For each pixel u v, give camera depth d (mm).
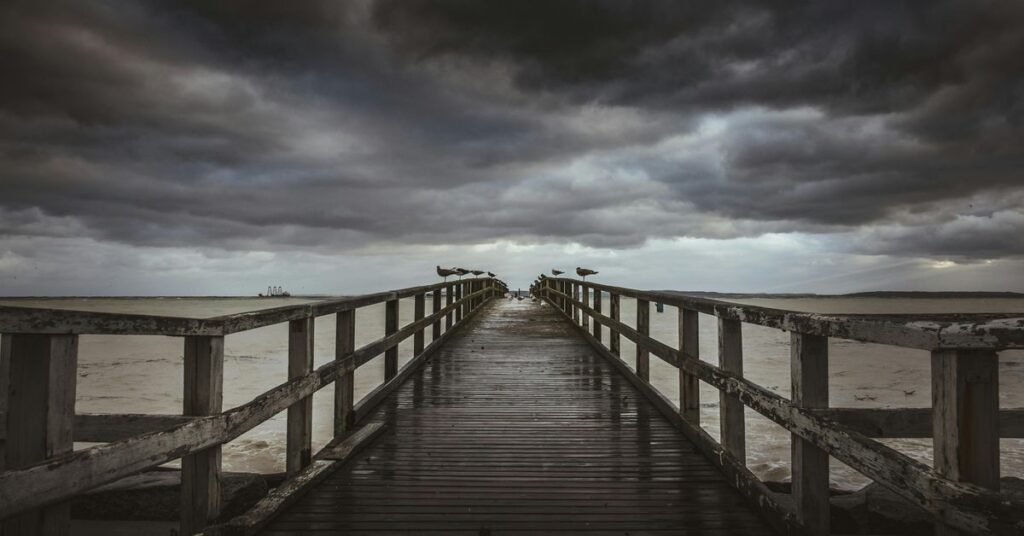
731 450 3785
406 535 2996
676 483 3750
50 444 1879
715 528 3094
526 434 4867
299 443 3719
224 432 2736
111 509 4035
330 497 3502
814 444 2570
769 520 3086
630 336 6996
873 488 4438
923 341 1859
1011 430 2936
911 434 2742
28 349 1904
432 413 5574
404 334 6941
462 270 13312
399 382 6742
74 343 1984
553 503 3424
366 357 5156
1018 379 18109
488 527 3098
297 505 3375
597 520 3193
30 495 1744
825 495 2684
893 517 4168
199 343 2736
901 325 1973
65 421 1939
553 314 17234
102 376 18094
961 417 1789
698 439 4414
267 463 8203
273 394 3232
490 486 3693
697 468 4027
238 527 2816
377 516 3230
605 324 8836
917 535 4125
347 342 4746
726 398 3783
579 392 6488
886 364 21734
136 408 12656
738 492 3559
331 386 16016
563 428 5047
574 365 8250
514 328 13148
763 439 9633
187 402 2725
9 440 1882
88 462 1945
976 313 2252
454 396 6289
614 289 7996
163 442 2301
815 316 2539
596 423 5203
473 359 8773
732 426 3773
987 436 1781
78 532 3812
